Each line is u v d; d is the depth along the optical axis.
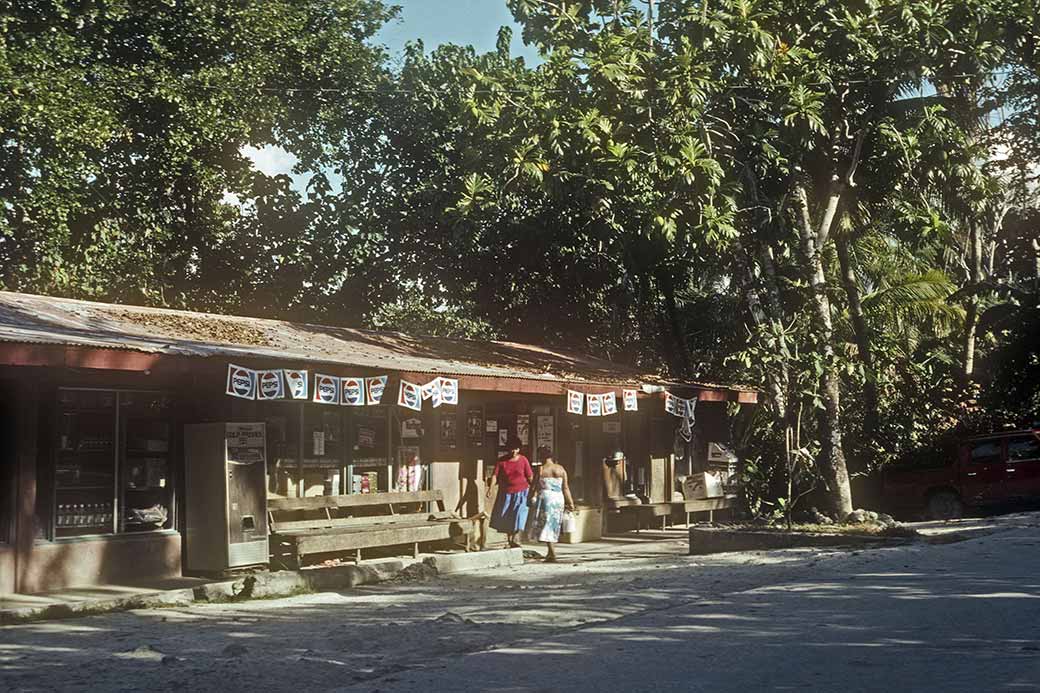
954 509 24.42
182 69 25.03
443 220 26.55
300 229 28.64
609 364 25.08
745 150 19.64
